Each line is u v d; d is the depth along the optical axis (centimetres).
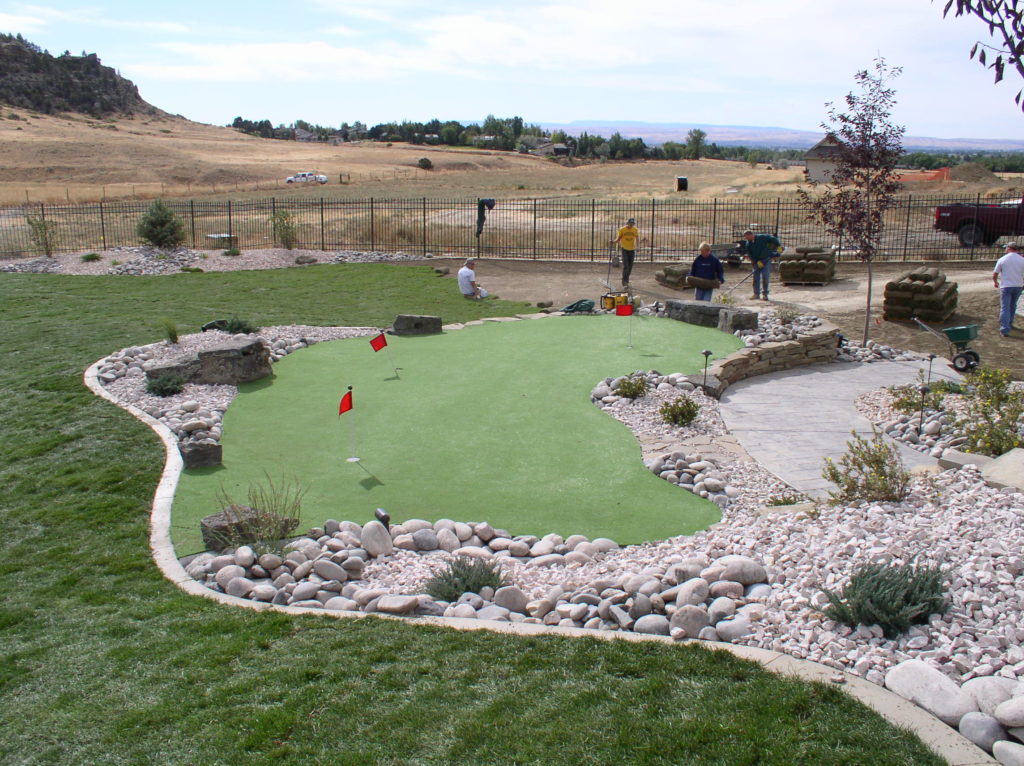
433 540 753
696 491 869
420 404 1159
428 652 523
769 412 1165
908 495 718
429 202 4628
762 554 640
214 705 473
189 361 1230
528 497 863
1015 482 689
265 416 1112
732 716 426
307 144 13425
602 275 2281
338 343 1498
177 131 14500
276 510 767
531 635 539
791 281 2098
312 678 497
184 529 784
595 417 1108
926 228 3088
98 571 693
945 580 536
